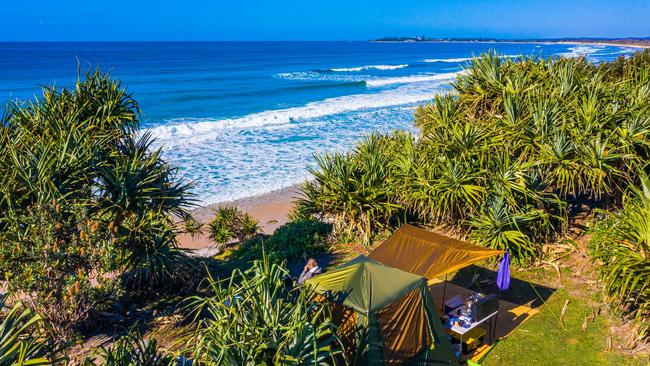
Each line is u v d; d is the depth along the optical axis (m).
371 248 14.09
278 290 7.53
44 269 8.81
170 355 7.14
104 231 10.07
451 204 12.70
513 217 12.00
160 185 11.73
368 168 14.77
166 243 11.20
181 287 12.18
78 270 8.99
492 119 14.60
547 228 12.51
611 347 8.99
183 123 43.28
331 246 14.52
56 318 9.07
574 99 14.23
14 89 68.75
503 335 9.66
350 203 14.34
